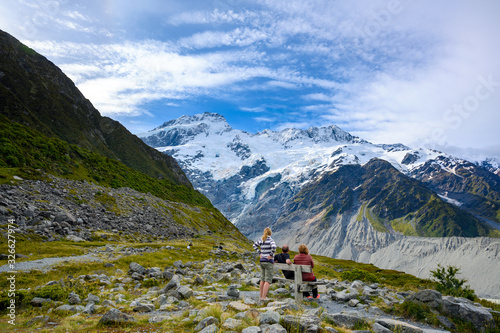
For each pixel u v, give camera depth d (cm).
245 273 2669
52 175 6631
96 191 7050
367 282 2638
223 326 858
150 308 1259
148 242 5600
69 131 15362
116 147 19288
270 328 793
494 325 1142
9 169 5762
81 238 4503
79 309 1235
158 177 18950
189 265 2983
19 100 13688
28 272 2219
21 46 18312
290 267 1367
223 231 11138
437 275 2184
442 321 1188
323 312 1139
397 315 1283
